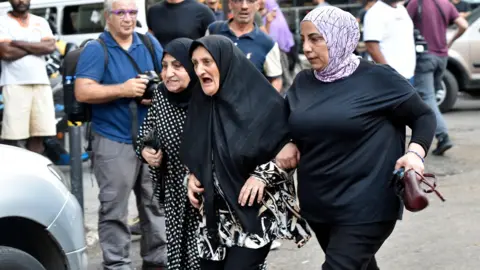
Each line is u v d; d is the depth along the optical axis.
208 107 4.64
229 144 4.51
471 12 15.38
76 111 6.31
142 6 10.21
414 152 4.25
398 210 4.40
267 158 4.52
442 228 7.60
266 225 4.54
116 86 6.13
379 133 4.36
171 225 5.16
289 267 6.74
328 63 4.33
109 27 6.30
